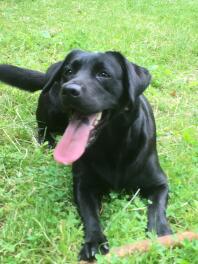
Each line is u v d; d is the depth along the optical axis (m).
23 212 1.34
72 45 2.52
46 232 1.26
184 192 1.42
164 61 2.45
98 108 1.31
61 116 1.69
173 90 2.14
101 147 1.38
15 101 1.95
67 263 1.18
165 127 1.83
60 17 3.17
